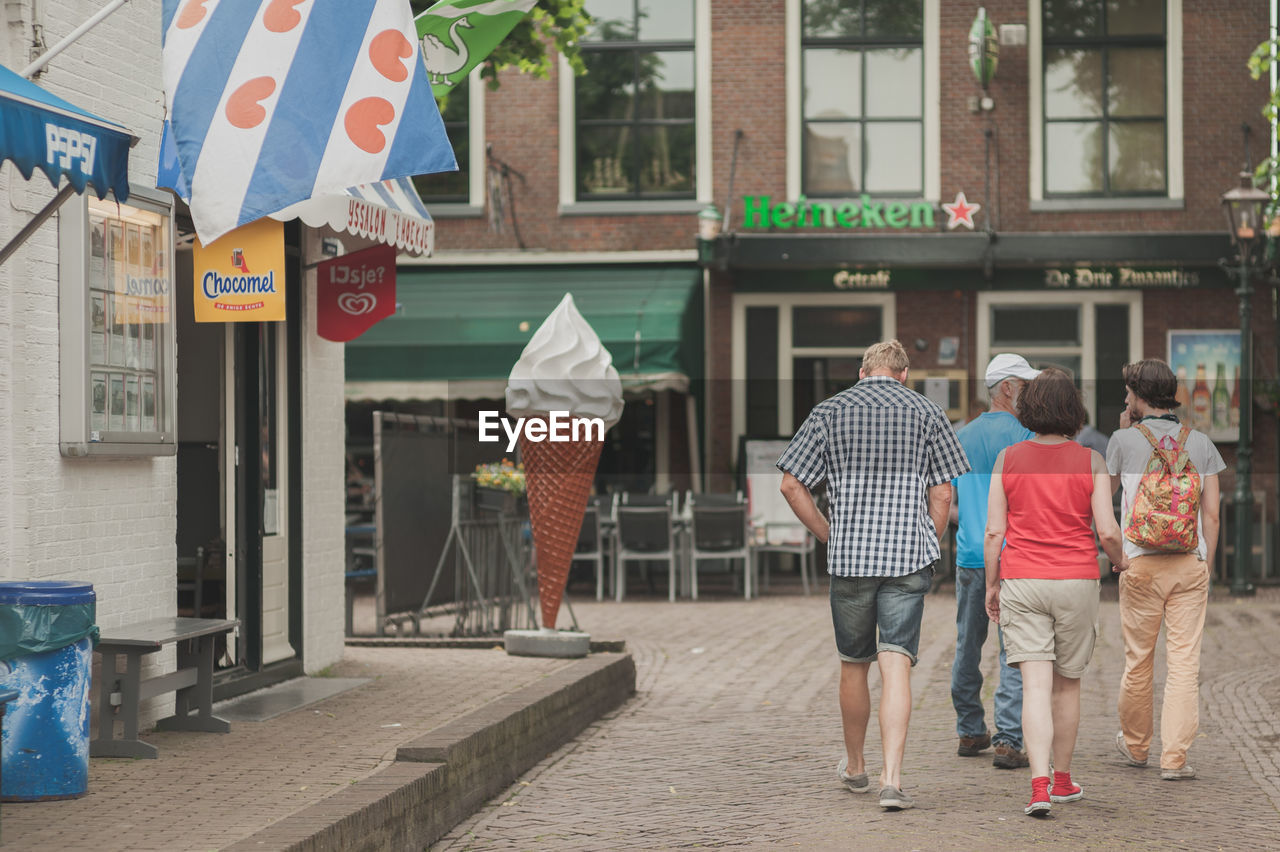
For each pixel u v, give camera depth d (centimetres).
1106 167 3009
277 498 1378
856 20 3033
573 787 1070
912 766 1106
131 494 1084
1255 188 2669
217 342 1290
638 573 2805
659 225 3031
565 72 3041
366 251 1388
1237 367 2925
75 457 1003
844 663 1014
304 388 1423
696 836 901
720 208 3028
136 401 1079
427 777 898
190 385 1294
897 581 980
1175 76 2984
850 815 944
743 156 3031
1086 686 1524
